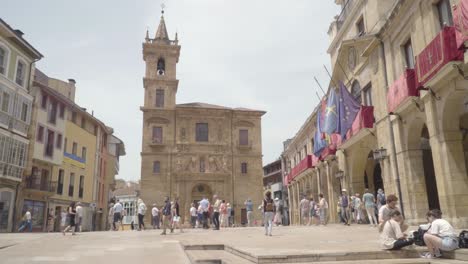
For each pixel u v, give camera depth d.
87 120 43.84
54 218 35.72
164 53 49.19
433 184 16.88
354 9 23.28
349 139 22.61
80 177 41.38
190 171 46.03
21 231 29.08
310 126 36.12
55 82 43.69
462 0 11.53
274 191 61.69
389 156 18.39
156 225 27.47
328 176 28.34
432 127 14.31
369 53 20.73
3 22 27.44
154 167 45.69
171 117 47.44
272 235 14.73
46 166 34.88
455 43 12.41
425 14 15.17
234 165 47.84
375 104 20.12
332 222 26.98
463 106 13.74
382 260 7.71
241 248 9.33
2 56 28.77
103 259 8.39
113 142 56.00
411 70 15.60
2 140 27.86
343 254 7.89
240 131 49.34
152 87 47.81
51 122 35.28
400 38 17.61
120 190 71.50
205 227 24.72
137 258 8.55
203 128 48.31
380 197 18.03
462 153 13.61
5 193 28.98
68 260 8.24
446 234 7.66
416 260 7.60
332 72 25.94
